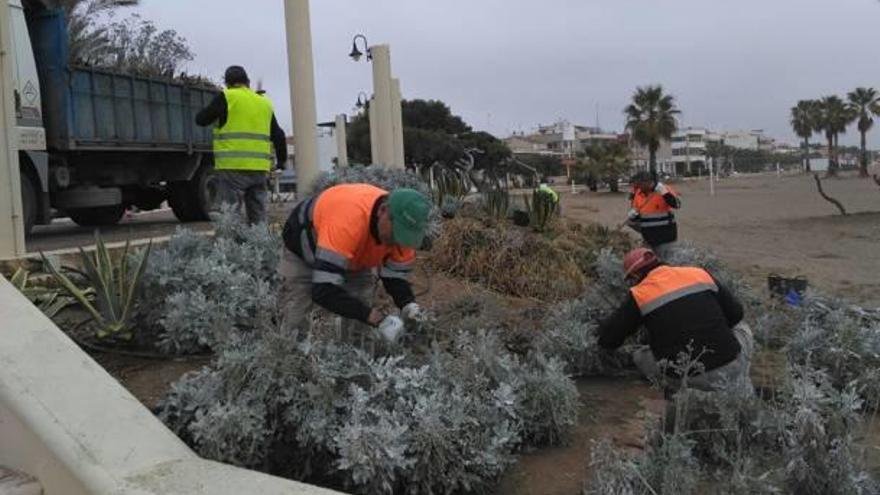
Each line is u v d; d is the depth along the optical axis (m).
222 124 8.34
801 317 6.86
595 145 72.75
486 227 8.76
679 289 4.81
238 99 8.30
